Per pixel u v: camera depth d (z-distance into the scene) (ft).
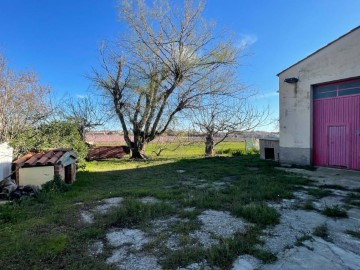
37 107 32.42
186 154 60.44
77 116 53.16
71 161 24.73
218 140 57.88
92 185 23.48
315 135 30.55
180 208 14.52
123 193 18.40
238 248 9.44
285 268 8.26
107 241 10.45
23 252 9.41
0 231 11.62
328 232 11.02
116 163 44.39
